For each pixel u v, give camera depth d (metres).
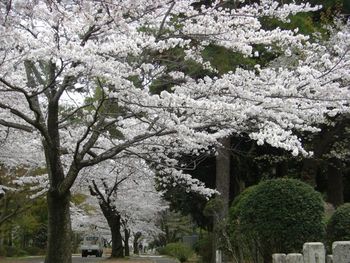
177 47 8.25
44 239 42.06
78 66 6.55
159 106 6.45
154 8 6.70
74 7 5.46
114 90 6.78
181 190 16.50
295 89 6.71
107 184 19.55
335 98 7.04
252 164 17.61
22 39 6.09
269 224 8.64
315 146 15.58
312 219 8.52
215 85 6.94
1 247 28.50
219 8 7.70
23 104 9.05
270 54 11.86
